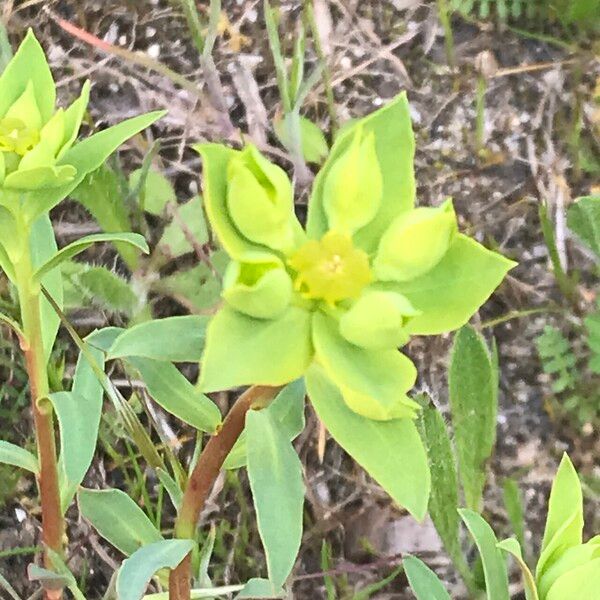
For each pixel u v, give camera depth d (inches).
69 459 3.3
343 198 2.8
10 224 3.2
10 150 3.0
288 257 2.8
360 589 5.5
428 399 5.0
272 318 2.7
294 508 3.1
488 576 3.6
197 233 5.7
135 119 3.4
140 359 3.5
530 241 5.9
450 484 4.9
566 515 3.6
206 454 3.4
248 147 2.6
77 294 5.5
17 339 5.5
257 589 4.1
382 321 2.6
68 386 5.6
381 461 2.9
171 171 5.9
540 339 5.7
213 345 2.7
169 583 3.9
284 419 3.9
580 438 5.7
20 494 5.6
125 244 5.5
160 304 5.7
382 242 2.8
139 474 5.3
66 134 3.2
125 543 4.2
